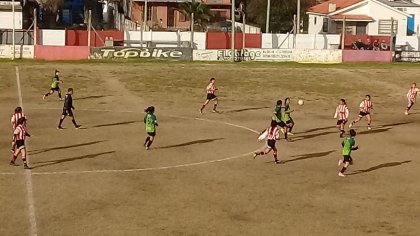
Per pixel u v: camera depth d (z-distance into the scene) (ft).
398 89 182.29
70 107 119.75
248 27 310.65
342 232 65.82
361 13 288.71
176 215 70.03
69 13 382.42
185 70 203.10
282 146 108.78
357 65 224.94
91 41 235.40
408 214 72.23
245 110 147.13
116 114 137.69
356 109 153.79
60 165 91.45
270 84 184.24
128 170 89.56
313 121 135.23
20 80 178.40
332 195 79.25
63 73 190.90
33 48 221.25
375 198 78.38
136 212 70.69
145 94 165.48
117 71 198.08
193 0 318.86
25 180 82.74
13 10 223.51
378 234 65.46
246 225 67.26
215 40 240.73
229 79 189.98
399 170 93.25
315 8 313.53
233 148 105.91
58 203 73.26
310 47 246.47
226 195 78.13
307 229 66.44
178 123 128.67
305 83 187.01
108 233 63.87
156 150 103.09
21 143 88.63
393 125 133.18
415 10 321.52
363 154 103.91
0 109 139.33
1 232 63.36
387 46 249.14
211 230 65.46
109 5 409.90
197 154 100.83
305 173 90.17
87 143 107.14
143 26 262.88
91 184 81.71
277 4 326.65
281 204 74.95
